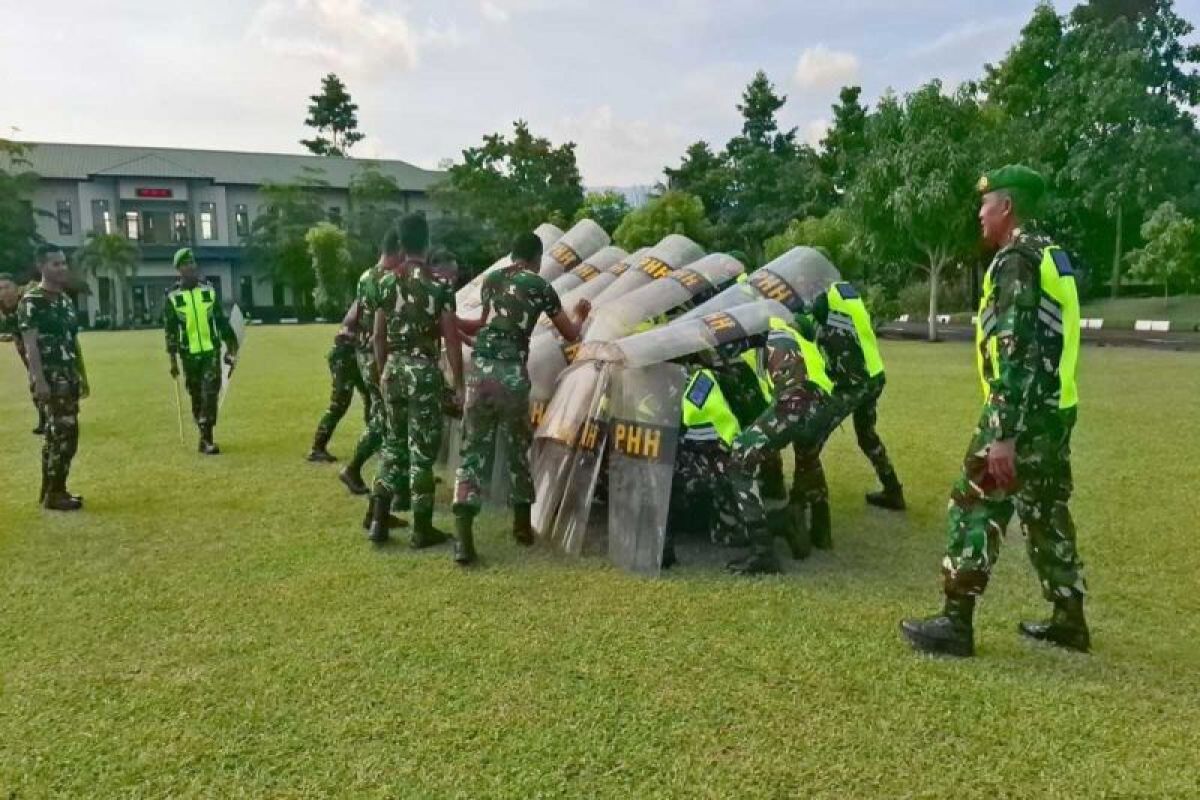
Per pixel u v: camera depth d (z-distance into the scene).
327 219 55.62
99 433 9.76
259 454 8.52
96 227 54.91
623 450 5.22
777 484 6.20
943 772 2.95
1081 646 3.92
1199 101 39.06
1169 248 31.56
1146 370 15.54
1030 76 39.44
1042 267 3.65
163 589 4.76
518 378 5.31
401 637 4.08
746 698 3.46
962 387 13.30
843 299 5.50
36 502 6.70
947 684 3.57
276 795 2.86
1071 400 3.78
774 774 2.94
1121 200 36.19
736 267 6.32
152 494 6.91
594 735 3.19
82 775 2.98
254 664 3.81
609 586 4.77
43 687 3.61
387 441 5.61
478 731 3.23
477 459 5.26
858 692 3.50
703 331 5.23
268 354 21.55
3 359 21.53
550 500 5.55
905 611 4.38
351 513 6.34
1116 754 3.05
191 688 3.59
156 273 56.06
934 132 25.72
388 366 5.51
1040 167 33.12
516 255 5.45
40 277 6.43
